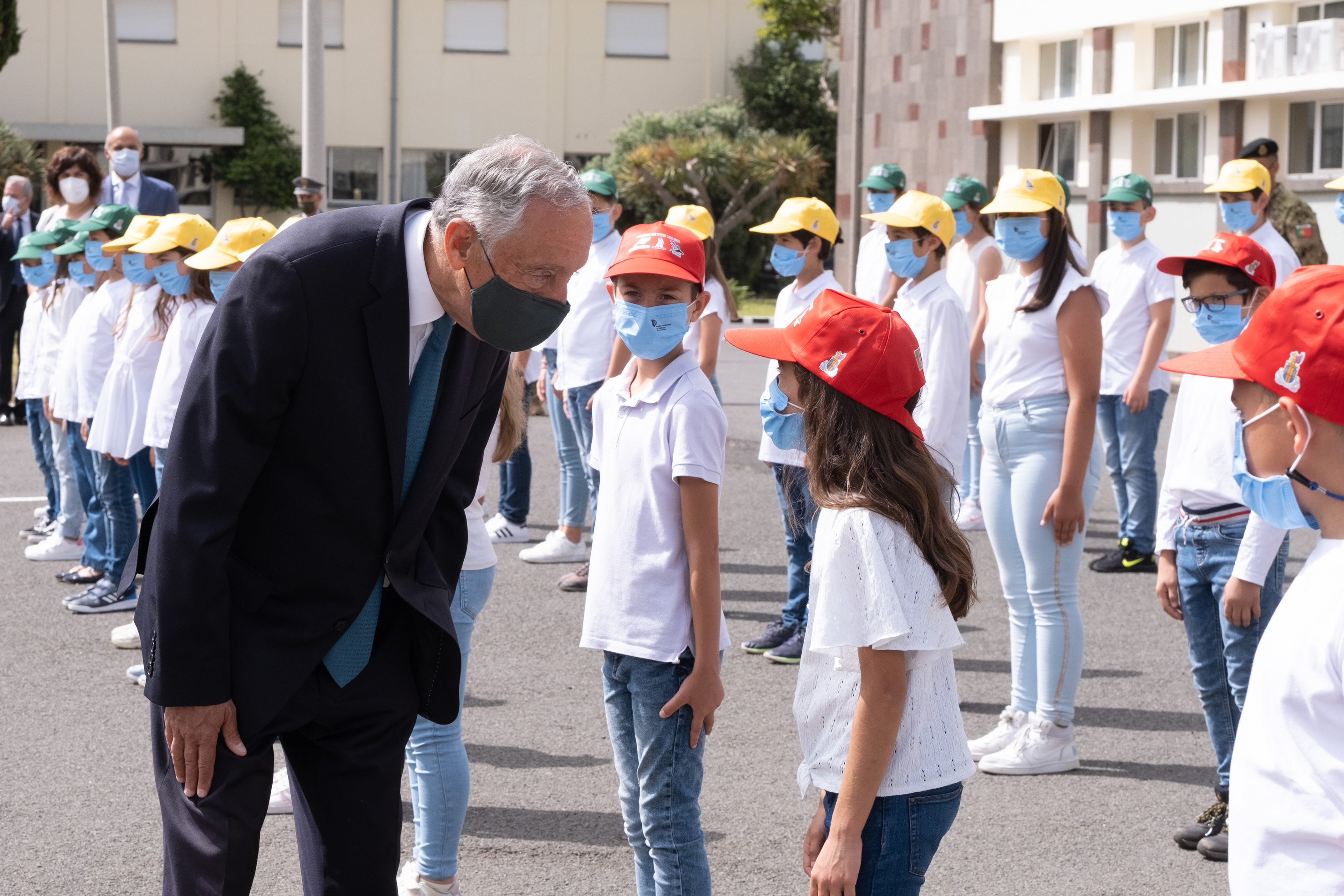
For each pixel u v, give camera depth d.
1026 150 23.36
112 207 7.48
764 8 35.25
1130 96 20.89
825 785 2.79
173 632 2.55
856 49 21.66
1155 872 4.17
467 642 3.91
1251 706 1.99
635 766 3.39
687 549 3.31
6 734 5.32
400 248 2.60
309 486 2.62
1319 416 1.97
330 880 2.82
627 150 33.47
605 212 7.55
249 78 33.25
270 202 33.94
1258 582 3.94
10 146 24.62
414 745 3.68
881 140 26.05
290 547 2.65
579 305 7.57
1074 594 5.00
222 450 2.53
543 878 4.10
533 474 11.59
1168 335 7.93
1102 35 21.59
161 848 4.30
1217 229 20.22
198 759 2.64
